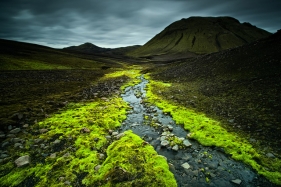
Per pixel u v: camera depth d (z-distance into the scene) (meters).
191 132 12.42
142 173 7.82
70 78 46.91
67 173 7.98
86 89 30.34
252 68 26.64
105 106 19.31
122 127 13.76
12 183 7.33
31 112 15.94
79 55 168.00
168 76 44.62
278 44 29.38
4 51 97.25
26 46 143.50
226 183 7.55
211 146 10.52
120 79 47.62
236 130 12.17
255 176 7.88
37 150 9.91
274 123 12.16
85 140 11.13
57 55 128.75
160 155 9.30
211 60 41.66
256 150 9.58
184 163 8.94
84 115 16.03
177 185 7.41
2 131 11.99
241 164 8.74
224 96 20.59
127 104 20.83
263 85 20.09
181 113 16.56
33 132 12.22
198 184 7.51
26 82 35.44
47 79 42.03
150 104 20.64
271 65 24.39
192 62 50.81
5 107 17.14
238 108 16.12
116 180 7.34
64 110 17.58
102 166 8.38
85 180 7.50
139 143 10.48
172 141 11.05
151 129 13.38
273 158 8.80
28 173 7.94
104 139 11.36
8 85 30.70
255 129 11.88
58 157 9.23
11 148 9.98
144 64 149.88
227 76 28.50
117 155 9.19
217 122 13.80
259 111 14.55
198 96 22.56
